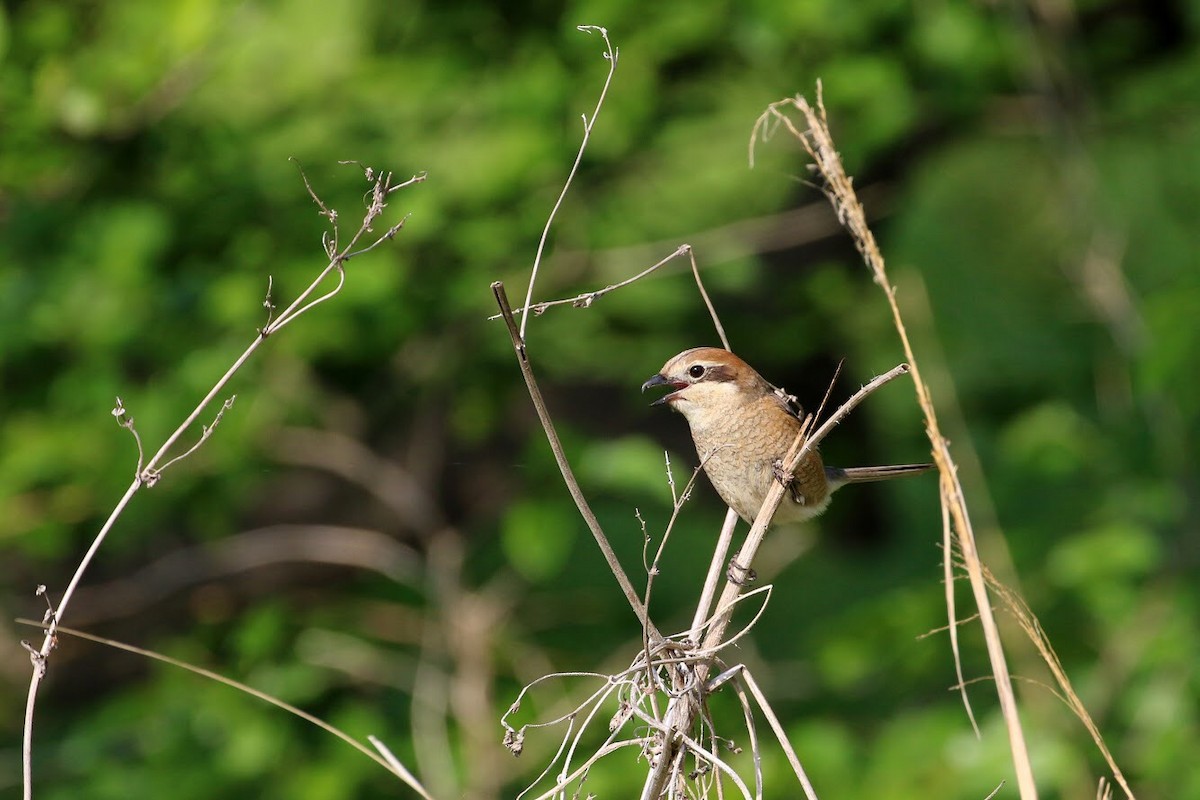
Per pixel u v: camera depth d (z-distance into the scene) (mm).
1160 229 13359
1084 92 12328
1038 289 15391
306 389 10773
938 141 13023
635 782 9562
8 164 9781
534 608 11578
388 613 11383
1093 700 10305
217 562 11273
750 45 10109
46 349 10109
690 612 12148
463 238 10570
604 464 9516
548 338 11609
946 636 11008
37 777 10547
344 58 11062
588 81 10688
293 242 10211
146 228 9508
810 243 13500
